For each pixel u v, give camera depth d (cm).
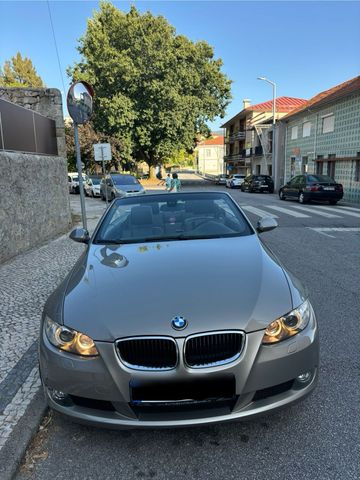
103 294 256
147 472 225
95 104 3562
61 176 1097
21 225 786
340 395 288
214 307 234
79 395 229
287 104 4606
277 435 250
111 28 3469
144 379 219
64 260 710
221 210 409
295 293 258
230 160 5725
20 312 464
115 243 364
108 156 1125
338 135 2209
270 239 909
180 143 3778
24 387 306
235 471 223
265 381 226
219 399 222
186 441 248
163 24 3447
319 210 1518
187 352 220
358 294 510
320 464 225
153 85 3328
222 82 3872
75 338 232
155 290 253
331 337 383
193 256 307
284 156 3077
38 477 225
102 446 247
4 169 716
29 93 1175
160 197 438
